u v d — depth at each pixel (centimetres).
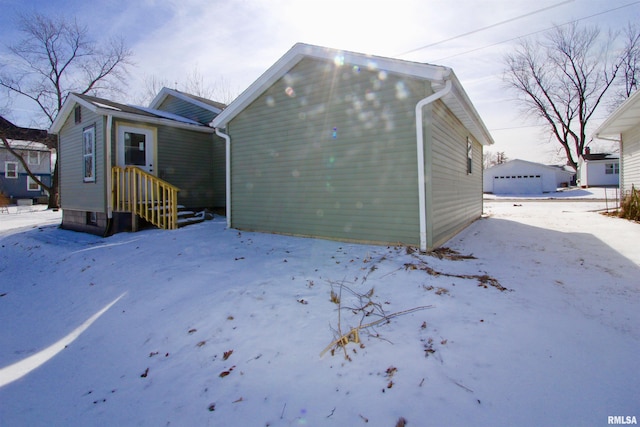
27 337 369
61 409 241
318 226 664
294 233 702
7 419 234
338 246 584
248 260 513
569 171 3111
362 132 599
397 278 392
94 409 237
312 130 667
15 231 1038
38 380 280
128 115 879
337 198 635
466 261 470
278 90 720
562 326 280
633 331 272
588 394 202
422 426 187
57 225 1148
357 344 266
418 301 330
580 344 254
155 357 291
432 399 205
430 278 387
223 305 355
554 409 192
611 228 738
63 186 1073
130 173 831
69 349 328
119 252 634
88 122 927
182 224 853
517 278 397
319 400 215
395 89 559
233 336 299
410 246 549
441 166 598
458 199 753
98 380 273
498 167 2953
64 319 402
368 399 210
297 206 696
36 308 452
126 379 268
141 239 718
